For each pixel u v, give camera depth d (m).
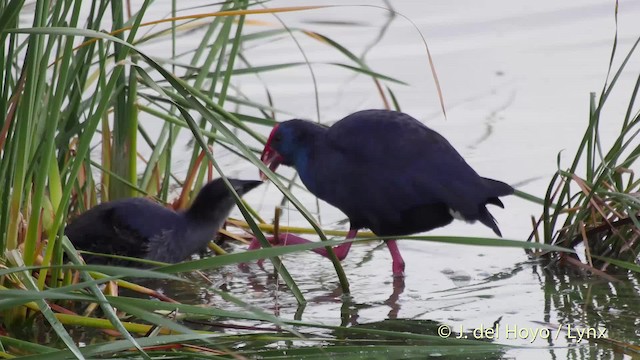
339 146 10.62
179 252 10.39
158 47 16.94
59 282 8.91
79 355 6.68
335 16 18.84
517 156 13.49
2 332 8.58
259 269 10.80
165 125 12.05
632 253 10.28
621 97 15.55
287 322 7.31
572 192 12.33
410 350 7.68
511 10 19.52
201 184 11.73
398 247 11.45
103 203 10.35
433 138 10.36
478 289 9.82
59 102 8.41
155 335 7.82
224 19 11.79
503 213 12.12
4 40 8.08
